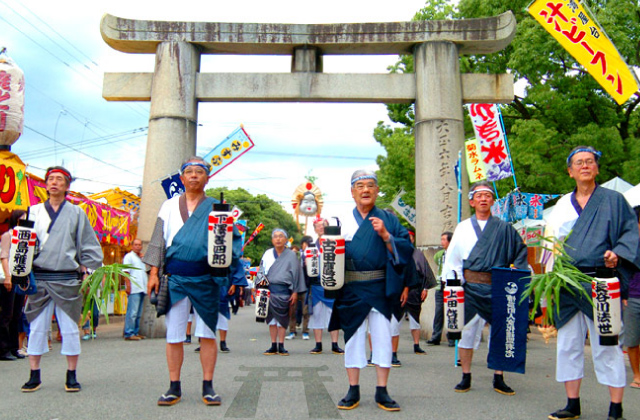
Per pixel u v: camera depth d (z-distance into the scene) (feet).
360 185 15.39
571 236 14.03
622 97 26.02
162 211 15.70
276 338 26.18
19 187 28.14
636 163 41.57
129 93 33.94
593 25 26.27
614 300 12.62
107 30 33.27
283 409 14.30
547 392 17.24
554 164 44.65
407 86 33.63
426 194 32.37
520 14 46.80
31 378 16.33
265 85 33.53
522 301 15.75
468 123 55.57
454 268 17.51
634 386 18.65
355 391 14.78
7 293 22.77
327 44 33.58
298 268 26.76
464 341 17.20
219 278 14.94
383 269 15.02
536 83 46.39
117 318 48.34
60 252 16.20
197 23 33.60
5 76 27.50
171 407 14.37
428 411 14.39
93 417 13.24
